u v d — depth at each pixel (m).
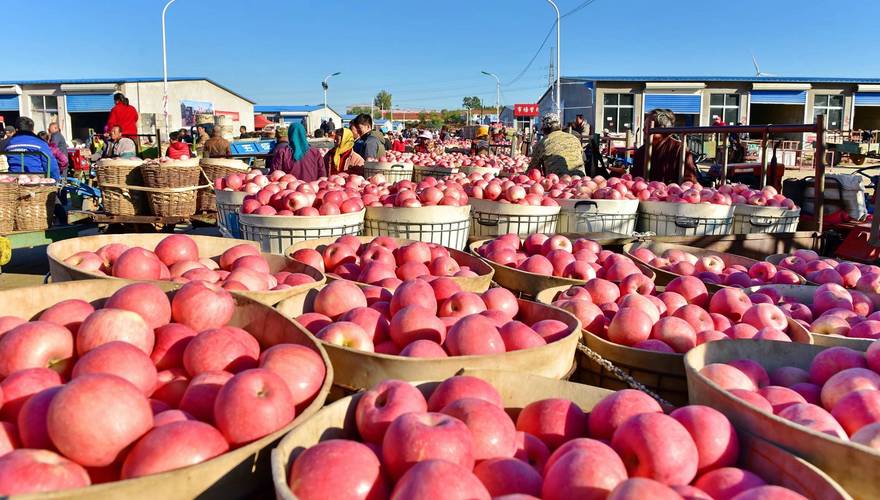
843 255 6.74
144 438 1.70
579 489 1.56
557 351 2.64
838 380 2.31
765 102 41.09
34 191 8.17
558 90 31.20
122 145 14.35
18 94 42.53
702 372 2.43
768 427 1.89
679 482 1.72
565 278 4.11
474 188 6.77
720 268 4.75
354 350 2.41
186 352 2.26
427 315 2.79
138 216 9.14
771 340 2.73
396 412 1.90
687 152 10.22
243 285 3.18
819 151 6.60
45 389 1.85
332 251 4.31
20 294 2.72
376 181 7.58
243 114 48.88
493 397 2.11
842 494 1.61
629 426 1.81
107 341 2.20
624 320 3.05
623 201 6.64
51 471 1.56
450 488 1.44
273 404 1.82
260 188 6.41
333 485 1.55
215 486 1.62
